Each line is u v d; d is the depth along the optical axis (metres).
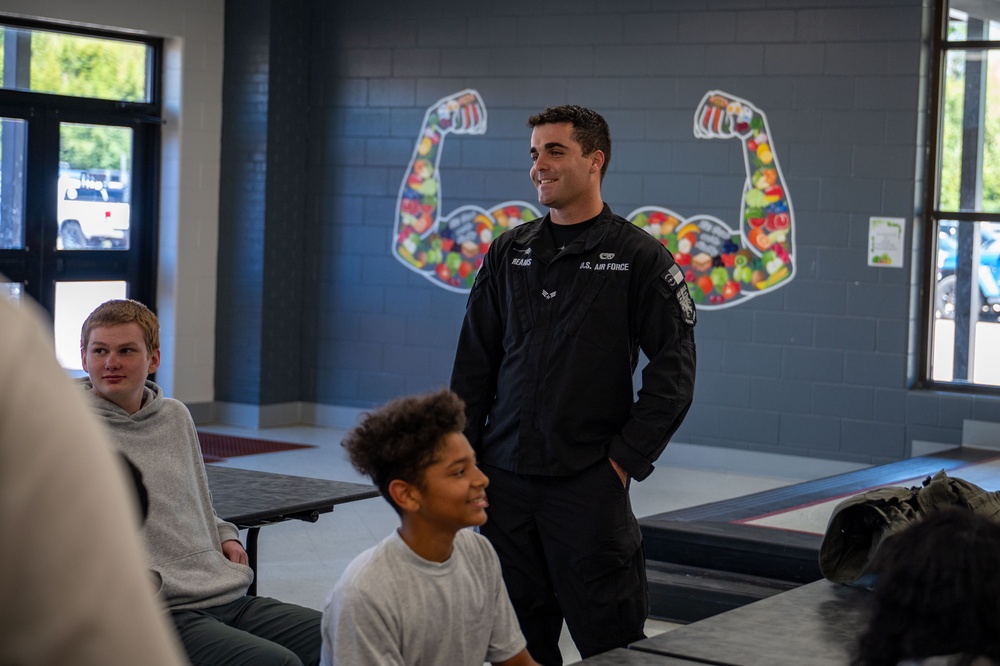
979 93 7.24
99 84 8.48
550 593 3.12
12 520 0.60
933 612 1.55
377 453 2.10
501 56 8.38
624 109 7.96
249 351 8.98
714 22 7.66
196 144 8.91
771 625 2.43
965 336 7.33
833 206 7.40
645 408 2.96
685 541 4.76
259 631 2.83
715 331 7.74
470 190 8.54
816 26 7.40
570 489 2.98
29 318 0.63
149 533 2.79
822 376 7.46
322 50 9.06
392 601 2.06
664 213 7.86
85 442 0.63
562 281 3.05
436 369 8.71
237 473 3.75
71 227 8.40
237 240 9.02
